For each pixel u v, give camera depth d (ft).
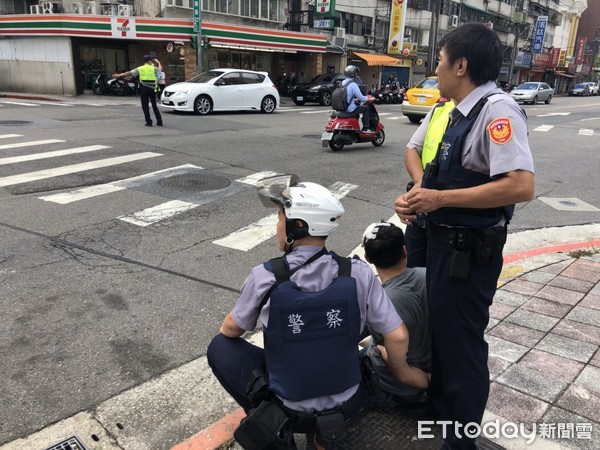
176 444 8.46
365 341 10.87
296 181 7.30
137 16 79.71
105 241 16.94
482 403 7.50
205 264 15.60
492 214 6.98
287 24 95.50
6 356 10.63
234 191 23.62
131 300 13.16
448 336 7.43
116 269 14.90
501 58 6.86
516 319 12.41
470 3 143.02
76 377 10.08
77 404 9.32
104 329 11.80
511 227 20.62
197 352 11.10
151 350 11.09
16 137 33.60
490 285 7.18
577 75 220.64
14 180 23.40
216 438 8.50
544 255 17.01
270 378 6.79
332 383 6.66
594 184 28.55
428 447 8.43
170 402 9.49
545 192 26.53
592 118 67.36
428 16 127.54
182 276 14.69
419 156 9.09
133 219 19.21
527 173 6.39
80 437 8.50
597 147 41.63
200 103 53.62
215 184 24.66
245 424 6.80
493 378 10.00
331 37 103.14
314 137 40.98
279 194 6.96
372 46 114.93
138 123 43.60
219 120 49.21
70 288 13.62
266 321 6.69
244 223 19.36
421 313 8.76
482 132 6.68
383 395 9.12
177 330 11.91
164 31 75.00
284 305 6.49
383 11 115.85
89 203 20.72
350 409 6.97
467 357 7.38
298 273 6.66
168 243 17.07
